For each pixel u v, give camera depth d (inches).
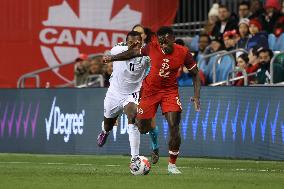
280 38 1959.9
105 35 2404.0
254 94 1638.8
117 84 1398.9
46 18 2351.1
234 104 1665.8
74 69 2297.0
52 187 980.6
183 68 1876.2
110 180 1076.5
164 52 1184.8
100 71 2150.6
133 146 1310.3
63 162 1588.3
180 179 1096.2
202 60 1925.4
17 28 2327.8
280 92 1603.1
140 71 1378.0
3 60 2313.0
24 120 1987.0
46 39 2351.1
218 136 1689.2
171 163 1216.2
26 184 1021.2
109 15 2405.3
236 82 1831.9
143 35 1453.0
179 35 2440.9
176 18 2455.7
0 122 2026.3
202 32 2187.5
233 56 1946.4
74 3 2374.5
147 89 1210.0
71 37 2374.5
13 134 2004.2
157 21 2416.3
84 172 1238.9
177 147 1203.2
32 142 1971.0
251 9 2085.4
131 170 1173.7
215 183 1039.6
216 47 2033.7
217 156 1691.7
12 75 2322.8
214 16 2169.0
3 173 1210.6
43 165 1475.1
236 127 1664.6
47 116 1946.4
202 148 1712.6
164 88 1204.5
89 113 1872.5
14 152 1999.3
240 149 1658.5
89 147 1875.0
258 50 1808.6
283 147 1600.6
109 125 1456.7
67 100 1913.1
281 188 979.9
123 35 2416.3
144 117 1218.6
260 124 1630.2
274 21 2022.6
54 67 2176.4
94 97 1865.2
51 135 1940.2
